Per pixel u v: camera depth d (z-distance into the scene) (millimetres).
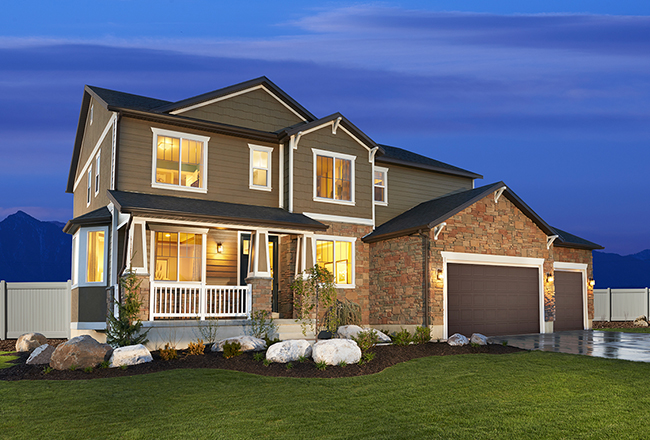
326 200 18562
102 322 15625
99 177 18266
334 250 18562
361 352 11680
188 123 16828
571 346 14703
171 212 13891
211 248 17109
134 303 12656
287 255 17875
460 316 17156
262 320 14711
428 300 16406
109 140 16797
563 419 7090
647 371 10547
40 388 8867
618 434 6449
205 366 10883
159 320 13906
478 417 7207
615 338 17141
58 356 10547
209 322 13977
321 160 18750
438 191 23156
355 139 19578
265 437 6367
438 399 8258
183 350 12875
